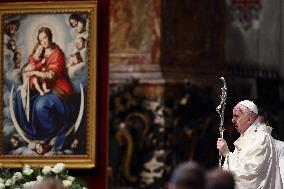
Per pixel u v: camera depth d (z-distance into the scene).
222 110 19.12
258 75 29.22
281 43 29.70
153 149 26.55
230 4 29.00
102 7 24.45
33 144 24.38
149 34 26.73
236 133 26.62
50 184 13.02
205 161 27.06
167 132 26.50
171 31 26.91
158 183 26.50
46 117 24.34
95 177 24.36
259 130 18.73
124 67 26.80
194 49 27.38
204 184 11.70
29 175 21.92
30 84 24.47
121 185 26.62
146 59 26.75
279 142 19.77
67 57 24.30
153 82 26.55
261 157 18.42
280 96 29.53
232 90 28.27
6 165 24.41
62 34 24.30
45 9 24.34
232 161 18.56
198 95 26.95
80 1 24.19
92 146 24.08
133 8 26.83
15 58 24.55
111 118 26.62
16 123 24.50
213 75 27.77
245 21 29.27
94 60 24.12
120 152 26.62
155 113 26.53
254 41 29.33
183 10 27.19
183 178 11.68
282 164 19.47
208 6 27.84
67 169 24.20
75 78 24.23
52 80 24.34
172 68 26.83
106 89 24.36
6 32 24.59
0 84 24.61
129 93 26.61
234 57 28.70
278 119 29.30
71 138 24.20
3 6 24.53
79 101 24.19
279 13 29.73
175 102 26.64
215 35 27.98
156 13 26.70
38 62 24.45
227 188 12.11
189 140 26.80
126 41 26.86
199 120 26.97
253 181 18.36
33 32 24.47
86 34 24.17
